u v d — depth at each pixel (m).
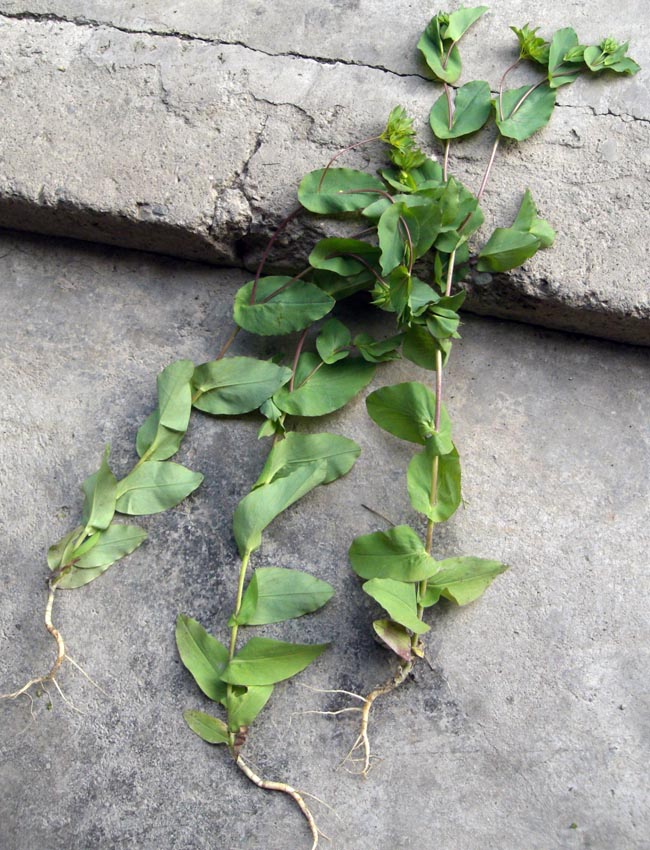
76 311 0.87
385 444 0.83
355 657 0.78
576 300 0.81
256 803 0.76
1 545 0.82
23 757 0.78
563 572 0.80
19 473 0.83
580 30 0.87
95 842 0.76
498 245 0.80
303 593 0.77
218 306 0.86
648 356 0.84
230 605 0.80
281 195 0.84
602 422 0.83
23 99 0.87
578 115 0.85
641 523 0.80
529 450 0.82
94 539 0.80
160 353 0.85
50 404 0.85
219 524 0.81
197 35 0.88
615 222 0.82
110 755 0.78
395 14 0.88
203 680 0.77
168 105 0.86
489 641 0.78
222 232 0.84
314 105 0.86
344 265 0.82
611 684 0.78
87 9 0.90
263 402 0.81
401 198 0.81
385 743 0.77
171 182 0.84
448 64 0.86
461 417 0.83
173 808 0.77
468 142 0.84
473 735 0.77
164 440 0.81
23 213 0.86
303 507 0.81
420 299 0.79
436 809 0.76
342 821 0.76
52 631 0.78
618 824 0.75
